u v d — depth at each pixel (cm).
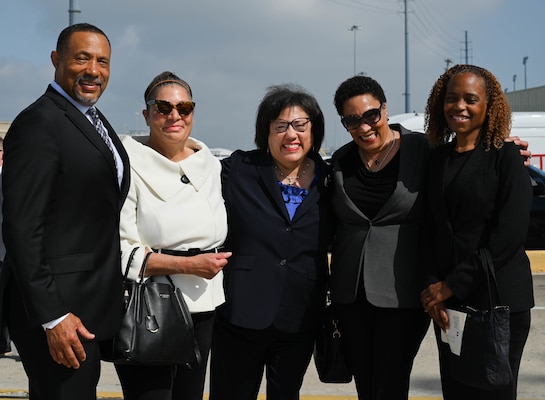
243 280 398
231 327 403
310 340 412
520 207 349
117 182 330
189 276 373
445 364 382
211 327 389
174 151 384
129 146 372
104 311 324
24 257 295
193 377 387
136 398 364
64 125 312
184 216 369
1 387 581
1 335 325
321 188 407
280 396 406
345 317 402
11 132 307
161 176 373
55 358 307
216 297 385
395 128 415
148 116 384
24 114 309
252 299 395
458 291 359
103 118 348
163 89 375
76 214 313
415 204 384
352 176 398
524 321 363
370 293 385
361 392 406
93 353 322
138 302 348
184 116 376
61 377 315
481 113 361
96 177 316
